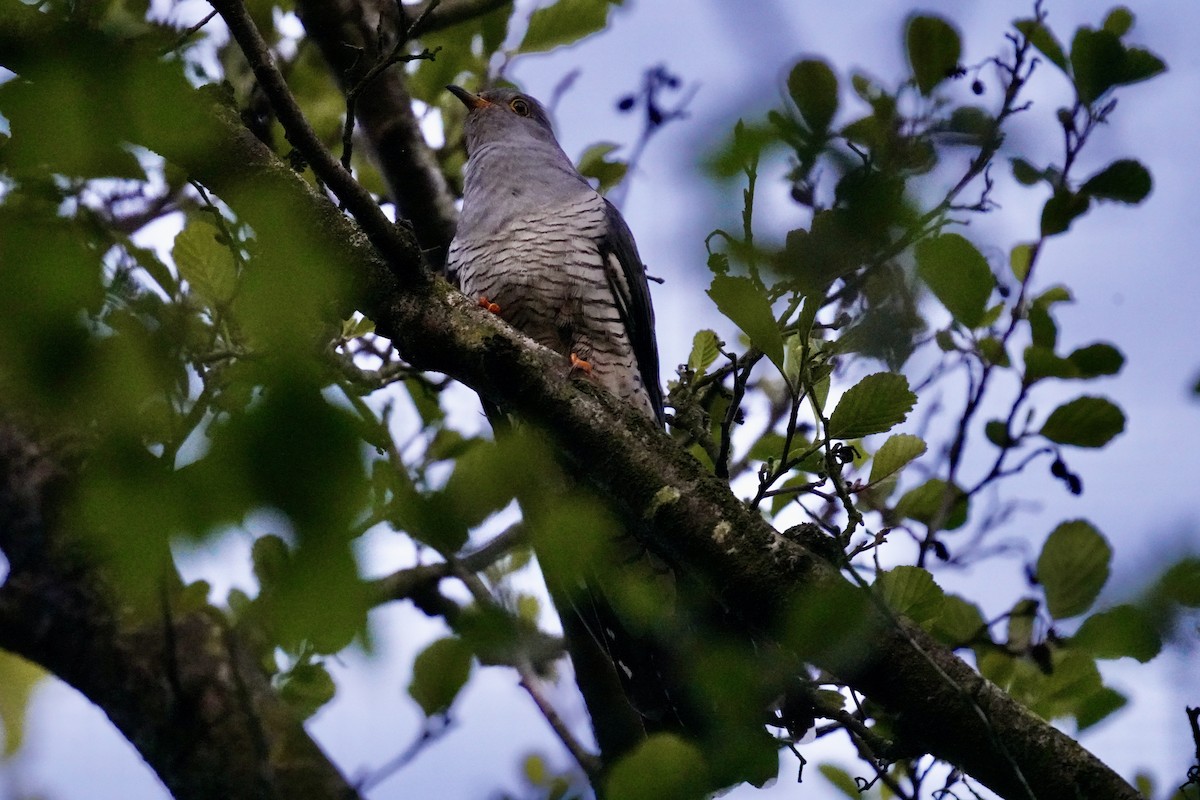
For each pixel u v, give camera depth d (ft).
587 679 22.22
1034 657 22.13
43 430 7.02
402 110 29.96
